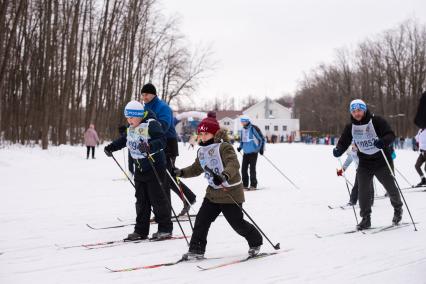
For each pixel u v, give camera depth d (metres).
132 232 5.22
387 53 55.53
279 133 68.62
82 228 5.41
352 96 63.25
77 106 27.30
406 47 54.19
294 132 68.50
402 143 39.22
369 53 60.28
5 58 15.83
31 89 24.22
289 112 77.25
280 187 9.84
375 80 58.59
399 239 4.96
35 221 5.77
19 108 24.55
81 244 4.64
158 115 5.30
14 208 6.66
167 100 38.28
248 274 3.70
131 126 4.69
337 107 64.44
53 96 22.72
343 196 8.40
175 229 5.38
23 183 9.66
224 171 3.78
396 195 5.55
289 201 7.77
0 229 5.29
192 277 3.60
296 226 5.68
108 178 11.00
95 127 27.45
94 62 27.06
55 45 22.31
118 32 27.97
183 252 4.36
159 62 35.56
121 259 4.10
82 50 26.50
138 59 31.95
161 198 4.77
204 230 4.09
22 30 23.17
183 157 19.77
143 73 34.47
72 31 22.00
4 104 23.98
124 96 32.34
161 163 4.74
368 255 4.31
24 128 22.47
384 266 3.96
